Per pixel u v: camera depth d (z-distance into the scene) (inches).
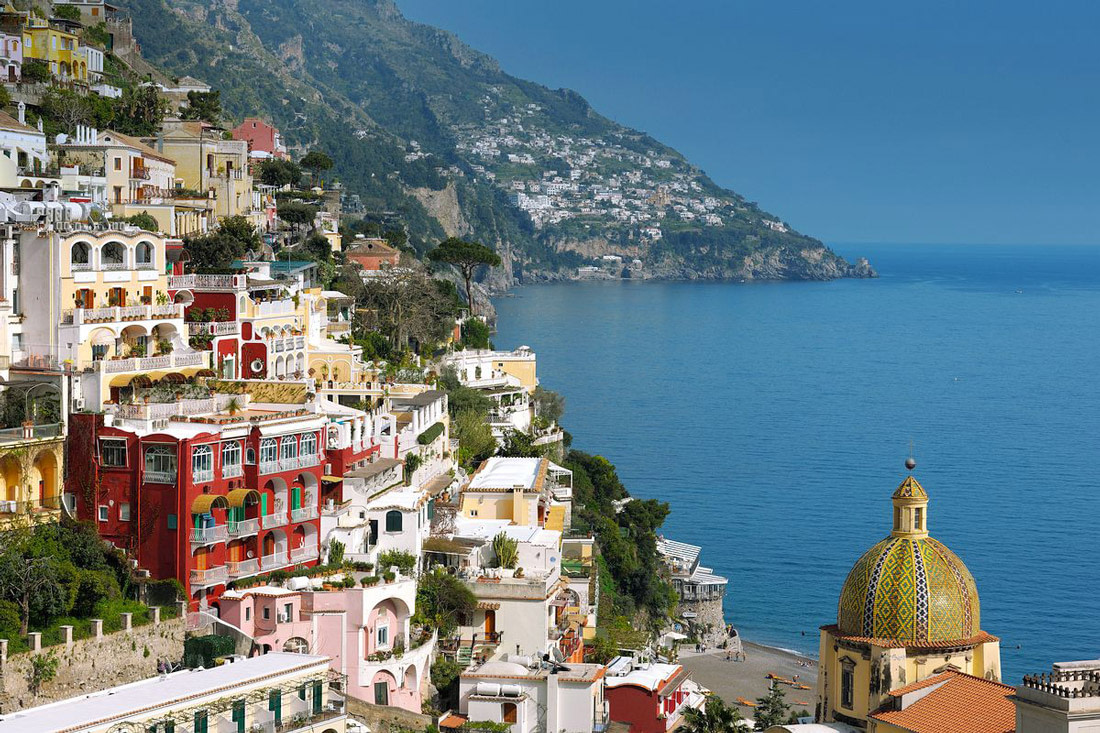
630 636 5251.0
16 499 3661.4
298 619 3742.6
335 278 7805.1
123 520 3735.2
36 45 7613.2
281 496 3969.0
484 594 4249.5
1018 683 6141.7
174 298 4889.3
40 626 3302.2
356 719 3590.1
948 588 3543.3
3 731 2800.2
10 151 5649.6
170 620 3555.6
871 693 3516.2
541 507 5206.7
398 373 6501.0
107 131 6348.4
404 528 4315.9
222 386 4389.8
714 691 6038.4
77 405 3919.8
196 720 3078.2
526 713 3863.2
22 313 4092.0
